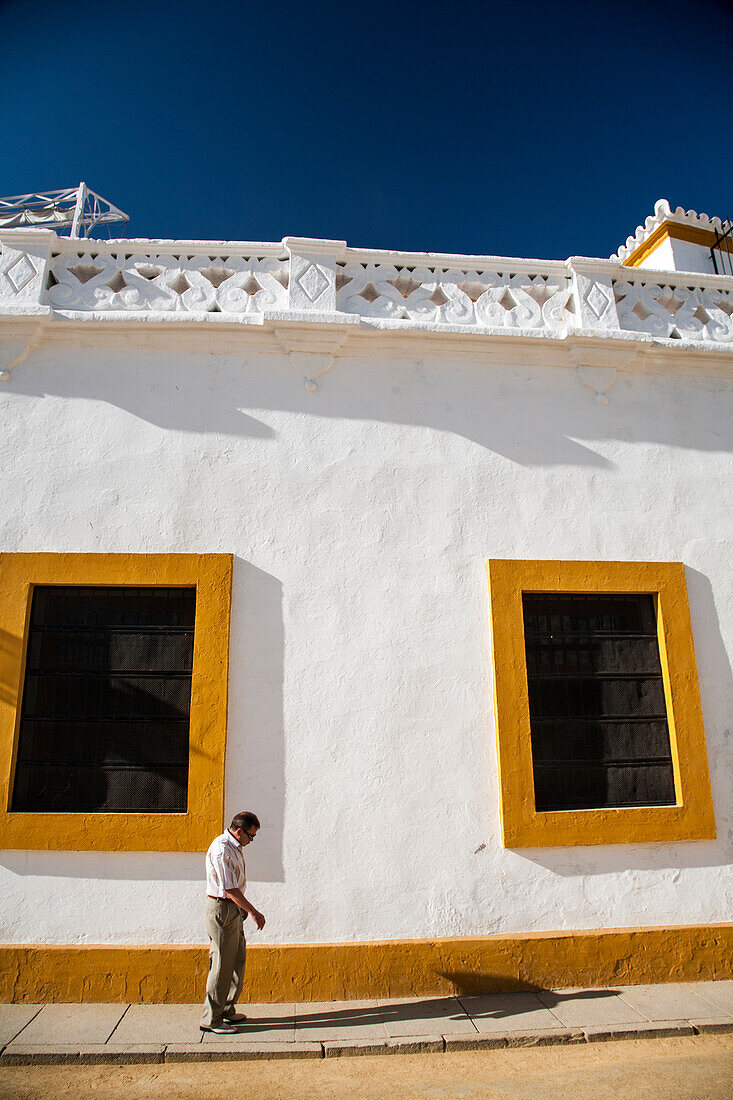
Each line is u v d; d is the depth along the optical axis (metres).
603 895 5.30
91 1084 3.94
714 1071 4.09
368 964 4.94
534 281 6.46
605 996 4.96
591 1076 4.04
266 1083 3.96
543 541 5.87
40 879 4.96
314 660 5.43
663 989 5.08
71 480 5.62
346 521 5.71
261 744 5.25
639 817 5.41
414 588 5.64
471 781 5.36
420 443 5.94
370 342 6.02
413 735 5.38
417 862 5.18
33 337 5.77
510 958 5.07
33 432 5.70
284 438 5.82
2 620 5.32
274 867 5.08
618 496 6.06
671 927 5.29
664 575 5.91
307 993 4.87
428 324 5.97
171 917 4.94
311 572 5.58
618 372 6.31
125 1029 4.44
